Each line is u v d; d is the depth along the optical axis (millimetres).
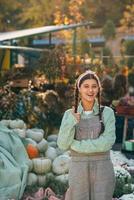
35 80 13430
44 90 13219
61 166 8188
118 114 12680
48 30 18000
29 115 11367
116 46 37531
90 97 5613
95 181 5594
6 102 11000
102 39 37125
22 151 8117
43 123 11398
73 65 14195
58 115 11852
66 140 5547
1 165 7578
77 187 5617
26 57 17984
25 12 37594
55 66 13414
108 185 5629
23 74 13562
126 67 22141
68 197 5727
